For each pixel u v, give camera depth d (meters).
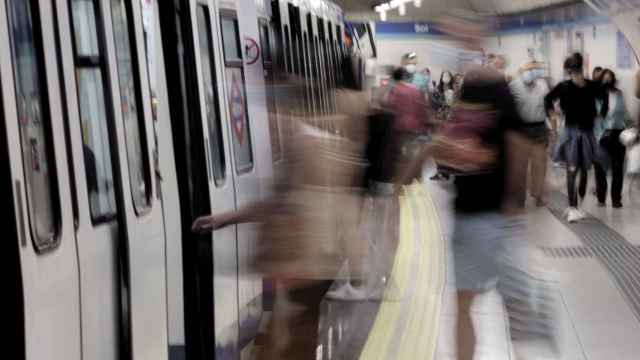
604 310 10.24
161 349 5.55
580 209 17.69
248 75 8.19
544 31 25.67
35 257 3.74
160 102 6.13
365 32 24.67
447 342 9.08
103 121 4.79
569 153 16.38
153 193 5.50
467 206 7.97
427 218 16.27
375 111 10.41
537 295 8.54
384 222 10.80
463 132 7.80
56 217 4.02
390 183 10.64
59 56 4.24
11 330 3.55
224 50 7.42
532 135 16.38
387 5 25.12
